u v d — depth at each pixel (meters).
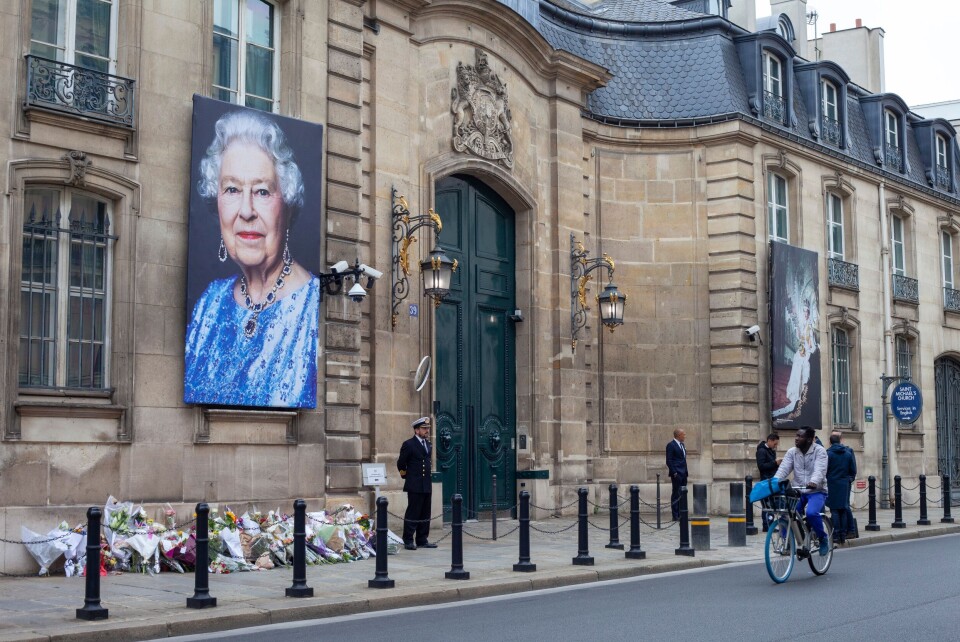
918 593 12.10
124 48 14.50
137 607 10.61
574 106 23.53
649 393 24.86
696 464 24.78
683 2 28.28
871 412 30.00
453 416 20.48
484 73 21.16
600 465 24.12
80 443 13.66
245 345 15.35
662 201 25.33
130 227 14.33
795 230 27.41
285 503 15.84
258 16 16.58
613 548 16.75
